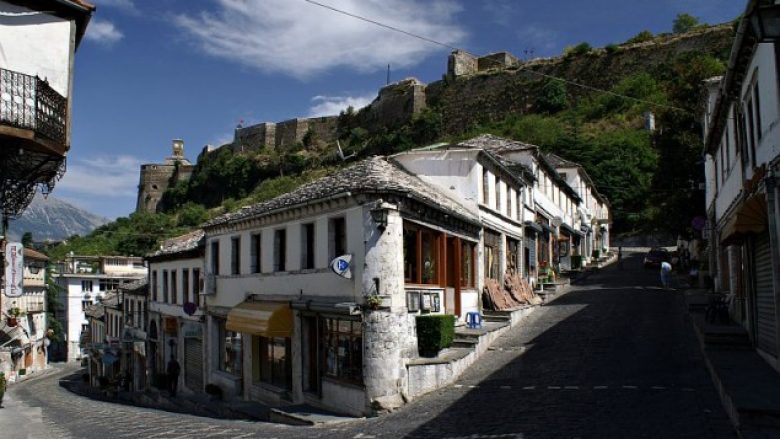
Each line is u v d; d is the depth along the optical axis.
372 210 15.70
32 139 12.63
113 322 44.72
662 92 73.50
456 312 20.28
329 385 16.77
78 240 86.56
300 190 20.42
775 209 11.85
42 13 13.66
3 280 15.50
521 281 27.25
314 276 17.86
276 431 13.77
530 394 13.69
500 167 25.27
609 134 68.94
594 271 41.19
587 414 11.52
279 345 20.09
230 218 22.70
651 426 10.38
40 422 15.44
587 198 50.84
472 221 21.16
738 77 15.48
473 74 97.50
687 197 35.12
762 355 14.23
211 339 24.75
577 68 88.44
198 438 12.95
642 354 16.38
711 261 27.17
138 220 94.12
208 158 119.12
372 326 15.35
